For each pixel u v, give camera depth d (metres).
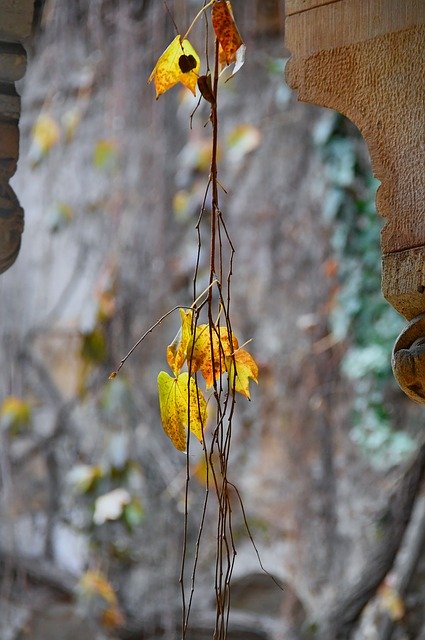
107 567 6.79
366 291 6.26
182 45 2.20
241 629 6.49
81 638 6.81
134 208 7.07
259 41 6.67
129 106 7.06
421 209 1.90
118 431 6.95
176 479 6.80
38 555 6.92
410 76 1.93
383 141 1.96
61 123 7.26
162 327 7.00
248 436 6.72
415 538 5.87
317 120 6.59
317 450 6.50
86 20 7.13
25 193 7.50
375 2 1.99
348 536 6.35
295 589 6.49
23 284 7.41
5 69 2.55
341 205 6.29
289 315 6.62
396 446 6.21
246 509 6.70
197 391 2.12
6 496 7.02
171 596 6.66
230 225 6.87
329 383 6.48
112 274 7.05
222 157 6.89
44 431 7.15
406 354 1.88
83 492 6.77
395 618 5.81
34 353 7.31
